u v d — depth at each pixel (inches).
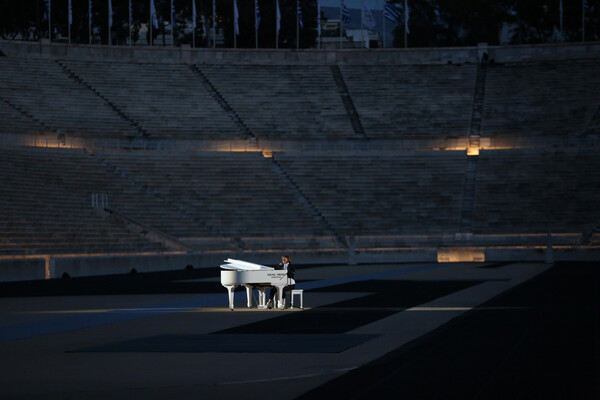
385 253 3818.9
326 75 4862.2
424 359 818.2
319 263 3732.8
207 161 4210.1
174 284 2262.6
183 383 695.7
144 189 3912.4
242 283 1413.6
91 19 5305.1
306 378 717.9
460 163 4291.3
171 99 4520.2
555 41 6003.9
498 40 6043.3
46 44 4547.2
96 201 3614.7
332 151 4394.7
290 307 1467.8
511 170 4217.5
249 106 4589.1
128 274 2935.5
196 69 4790.8
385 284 2127.2
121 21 5816.9
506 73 4854.8
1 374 749.3
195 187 4023.1
